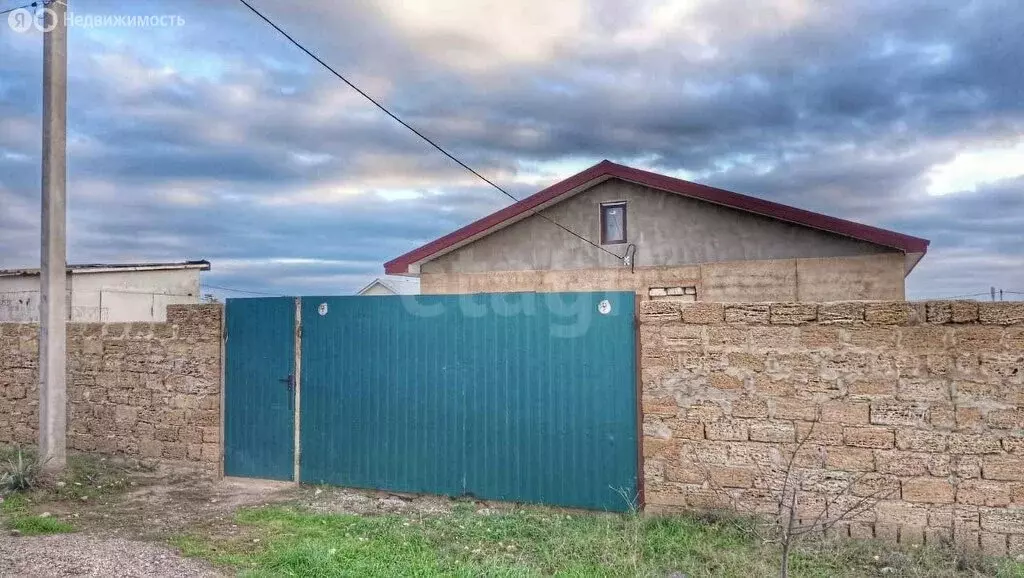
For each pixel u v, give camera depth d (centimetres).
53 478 837
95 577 521
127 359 960
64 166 900
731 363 675
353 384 839
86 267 1895
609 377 728
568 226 1595
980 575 546
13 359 1066
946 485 609
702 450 682
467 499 784
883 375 629
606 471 725
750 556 575
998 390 599
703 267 1441
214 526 687
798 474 636
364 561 565
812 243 1387
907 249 1297
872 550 596
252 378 889
